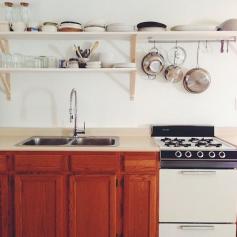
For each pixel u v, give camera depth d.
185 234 1.92
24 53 2.41
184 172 1.87
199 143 2.06
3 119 2.46
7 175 1.92
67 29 2.13
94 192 1.90
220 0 2.39
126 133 2.44
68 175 1.91
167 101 2.45
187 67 2.43
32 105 2.46
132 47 2.29
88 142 2.35
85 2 2.39
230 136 2.43
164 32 2.10
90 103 2.46
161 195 1.90
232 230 1.90
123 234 1.93
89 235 1.92
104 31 2.14
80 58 2.21
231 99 2.45
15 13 2.27
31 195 1.91
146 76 2.44
